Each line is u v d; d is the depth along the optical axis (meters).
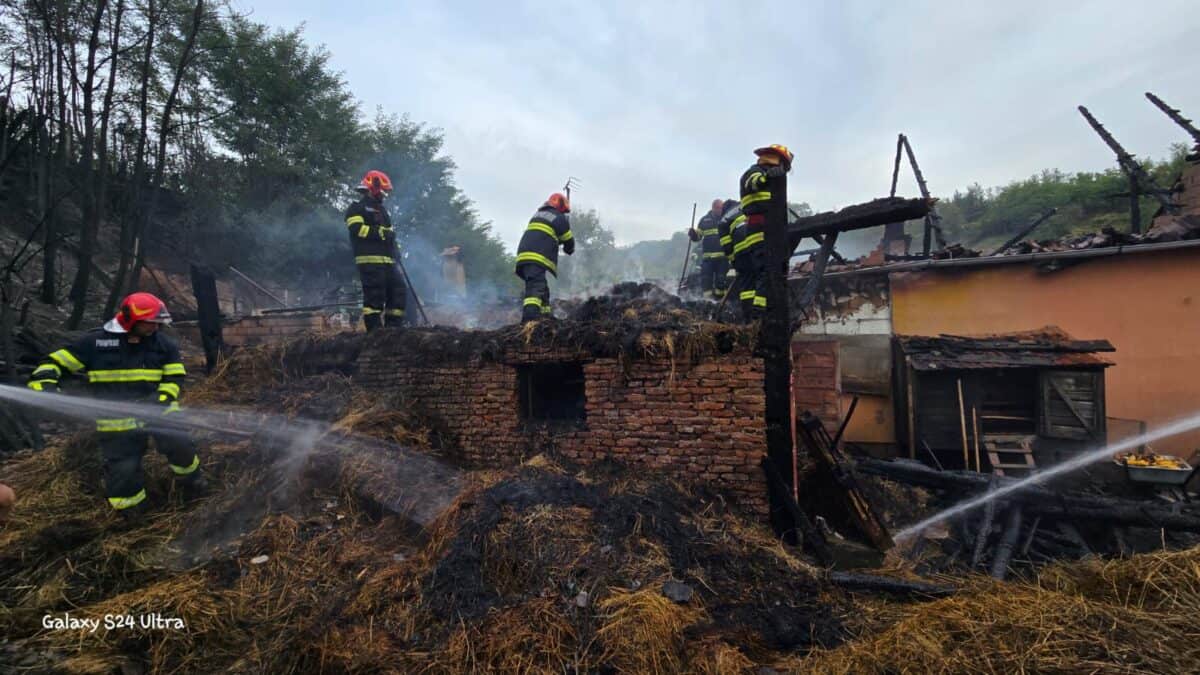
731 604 3.34
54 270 10.25
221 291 15.35
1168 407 8.39
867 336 9.67
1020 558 5.37
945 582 4.08
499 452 5.30
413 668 2.73
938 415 8.30
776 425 4.55
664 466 4.77
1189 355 8.31
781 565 3.79
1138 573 3.37
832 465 5.03
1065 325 8.89
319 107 20.03
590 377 5.02
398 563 3.65
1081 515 5.64
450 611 3.10
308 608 3.24
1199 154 11.08
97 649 2.75
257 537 3.87
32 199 12.09
